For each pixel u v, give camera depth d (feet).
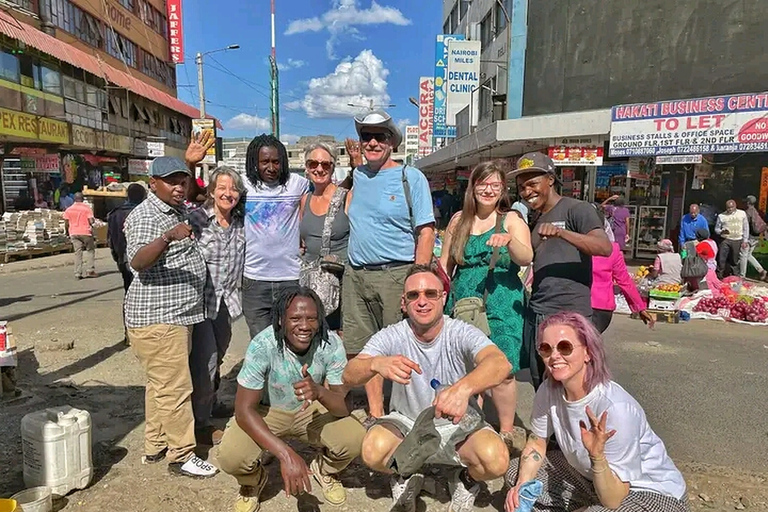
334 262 12.95
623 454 7.37
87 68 63.62
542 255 10.61
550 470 8.82
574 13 47.96
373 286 12.23
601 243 9.59
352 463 11.23
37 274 39.14
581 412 7.61
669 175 43.21
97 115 70.95
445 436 8.61
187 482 10.25
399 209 11.76
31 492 9.06
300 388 8.50
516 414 13.87
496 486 10.36
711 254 28.71
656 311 25.21
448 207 70.59
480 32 75.46
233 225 12.21
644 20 44.68
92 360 17.88
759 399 14.89
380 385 12.04
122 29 88.43
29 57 54.70
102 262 46.39
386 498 9.89
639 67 45.39
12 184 57.67
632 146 37.88
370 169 12.10
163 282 9.96
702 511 9.37
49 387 15.31
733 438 12.43
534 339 10.78
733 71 41.65
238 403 8.65
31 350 18.84
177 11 108.47
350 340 12.84
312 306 8.79
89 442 10.01
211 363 11.82
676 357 19.06
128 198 18.07
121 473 10.53
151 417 10.73
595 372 7.48
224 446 8.81
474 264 11.55
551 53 49.88
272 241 12.45
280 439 9.04
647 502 7.27
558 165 41.98
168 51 111.75
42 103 56.59
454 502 9.25
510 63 52.65
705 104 34.91
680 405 14.43
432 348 9.00
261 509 9.49
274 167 12.32
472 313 11.19
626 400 7.50
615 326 24.07
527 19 51.60
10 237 45.44
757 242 36.76
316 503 9.68
